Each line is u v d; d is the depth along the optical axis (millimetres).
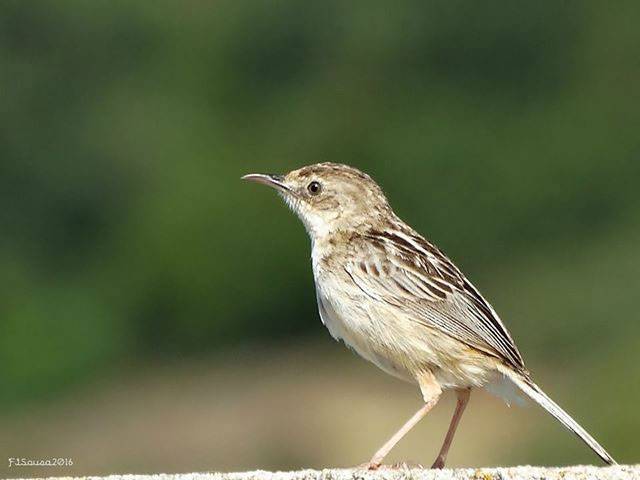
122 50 31750
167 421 25781
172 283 29781
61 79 31141
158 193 30391
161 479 8820
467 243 29453
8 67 30969
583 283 25812
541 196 29094
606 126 29266
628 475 8586
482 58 31062
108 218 30406
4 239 30094
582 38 30422
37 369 28547
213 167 30438
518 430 22156
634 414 19406
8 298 29312
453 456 21656
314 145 30906
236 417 25750
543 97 30297
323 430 24406
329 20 32219
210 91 31766
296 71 32094
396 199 30016
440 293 10148
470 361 10094
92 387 28688
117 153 30734
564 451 19906
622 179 28766
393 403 25609
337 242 10438
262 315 29969
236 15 32219
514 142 29844
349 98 31359
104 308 29703
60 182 30578
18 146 30625
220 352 29812
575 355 24156
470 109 30625
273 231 29781
